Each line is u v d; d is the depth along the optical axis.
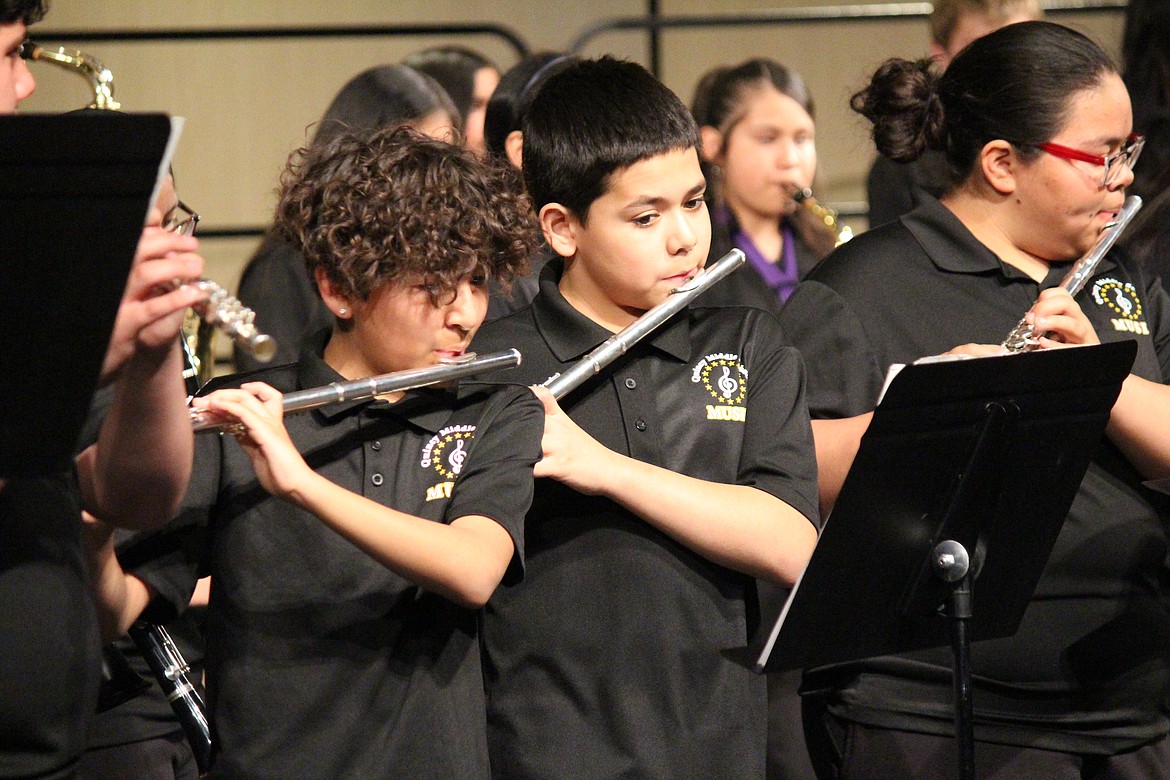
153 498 4.64
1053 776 6.30
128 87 14.63
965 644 5.52
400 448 5.19
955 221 6.68
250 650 4.96
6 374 4.04
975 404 5.29
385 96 9.02
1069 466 5.64
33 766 4.42
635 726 5.61
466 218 5.05
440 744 4.99
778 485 5.79
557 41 15.52
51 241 3.92
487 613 5.77
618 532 5.72
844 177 15.52
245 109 14.84
